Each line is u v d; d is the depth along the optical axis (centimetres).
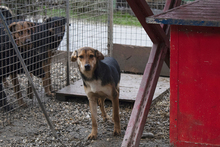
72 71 679
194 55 242
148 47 661
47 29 561
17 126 428
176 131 262
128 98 493
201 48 239
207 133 254
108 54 680
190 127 258
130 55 677
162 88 543
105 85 359
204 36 236
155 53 333
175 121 260
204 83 245
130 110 486
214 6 293
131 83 570
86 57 337
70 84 581
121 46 679
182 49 243
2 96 466
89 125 431
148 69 324
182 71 248
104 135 399
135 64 677
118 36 969
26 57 490
